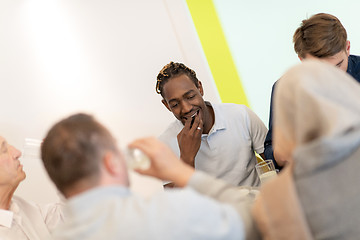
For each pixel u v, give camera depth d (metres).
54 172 0.77
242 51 2.71
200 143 1.69
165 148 0.86
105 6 2.58
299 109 0.71
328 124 0.68
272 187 0.72
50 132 0.79
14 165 1.48
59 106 2.42
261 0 2.70
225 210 0.72
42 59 2.43
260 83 2.71
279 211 0.70
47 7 2.48
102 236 0.69
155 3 2.65
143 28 2.62
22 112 2.34
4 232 1.44
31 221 1.55
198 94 1.73
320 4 2.66
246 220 0.73
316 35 1.64
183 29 2.66
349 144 0.67
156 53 2.63
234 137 1.83
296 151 0.69
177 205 0.69
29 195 2.24
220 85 2.69
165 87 1.74
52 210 1.61
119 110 2.53
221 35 2.70
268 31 2.71
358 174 0.68
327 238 0.69
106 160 0.77
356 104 0.71
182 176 0.84
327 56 1.64
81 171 0.75
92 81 2.51
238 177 1.82
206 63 2.68
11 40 2.37
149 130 2.56
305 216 0.70
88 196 0.74
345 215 0.68
